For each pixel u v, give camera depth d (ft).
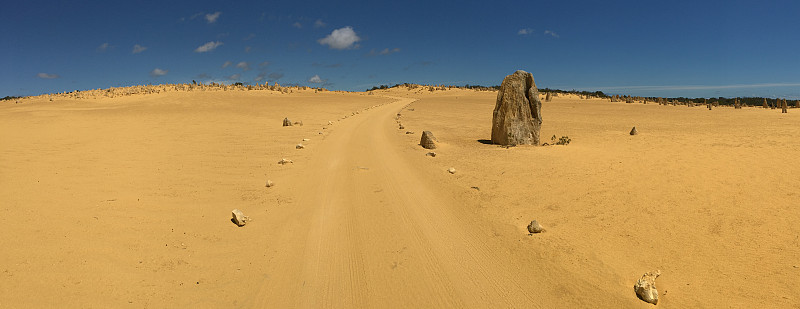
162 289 20.58
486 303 20.08
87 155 54.34
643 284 20.04
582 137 80.23
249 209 33.78
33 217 28.02
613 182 38.65
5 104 200.54
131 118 121.19
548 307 19.66
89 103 194.90
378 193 38.65
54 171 42.86
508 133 68.80
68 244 24.29
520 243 26.76
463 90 397.80
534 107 67.77
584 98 326.44
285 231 29.01
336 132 88.43
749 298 19.07
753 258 22.48
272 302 20.01
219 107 167.12
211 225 29.73
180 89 265.95
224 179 43.45
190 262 23.75
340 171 48.11
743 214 28.27
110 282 20.67
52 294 19.10
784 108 150.61
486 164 51.57
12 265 21.21
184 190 38.24
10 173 41.09
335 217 31.94
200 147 65.26
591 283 21.52
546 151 58.59
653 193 34.32
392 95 350.64
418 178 44.62
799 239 24.08
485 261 24.39
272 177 45.19
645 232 26.94
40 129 91.50
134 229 27.68
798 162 41.73
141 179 41.34
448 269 23.44
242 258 24.67
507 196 36.91
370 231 29.09
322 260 24.52
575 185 38.73
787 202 29.78
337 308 19.56
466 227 29.78
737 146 56.08
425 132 68.23
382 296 20.62
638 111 172.04
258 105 183.32
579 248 25.49
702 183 35.86
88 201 32.60
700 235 25.79
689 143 62.08
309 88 353.72
